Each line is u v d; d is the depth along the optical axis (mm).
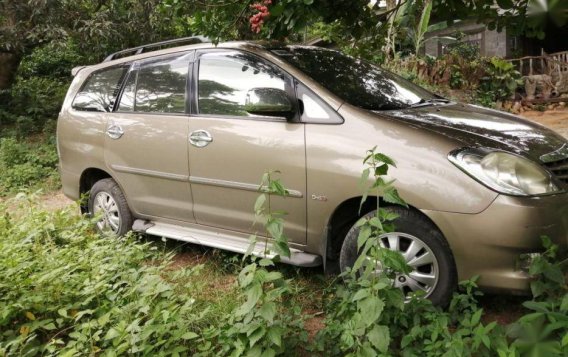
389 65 10688
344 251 3539
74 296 3506
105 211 5172
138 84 4902
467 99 11469
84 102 5332
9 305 3211
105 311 3348
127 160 4832
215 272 4246
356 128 3535
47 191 7945
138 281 3564
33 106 12531
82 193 5410
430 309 2984
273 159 3820
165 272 4227
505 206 3018
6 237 4398
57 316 3396
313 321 3461
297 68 3953
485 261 3109
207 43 4527
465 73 12000
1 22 10500
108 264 3869
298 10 3787
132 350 2848
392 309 2896
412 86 4605
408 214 3336
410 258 3338
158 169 4594
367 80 4230
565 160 3418
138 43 11227
